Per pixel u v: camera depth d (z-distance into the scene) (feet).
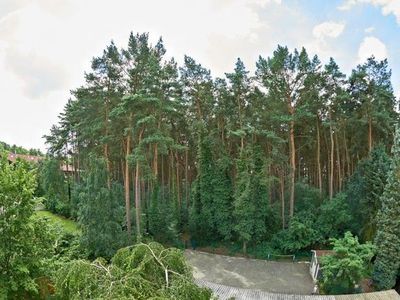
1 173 44.37
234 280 81.41
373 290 73.97
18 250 43.80
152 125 86.63
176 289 25.35
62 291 27.58
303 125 114.73
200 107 114.52
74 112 118.21
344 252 71.56
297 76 101.04
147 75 86.63
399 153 76.74
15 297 43.91
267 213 100.17
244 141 107.65
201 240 104.99
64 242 77.77
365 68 103.14
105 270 26.35
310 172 146.51
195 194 106.83
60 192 139.95
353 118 107.04
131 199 115.34
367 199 90.63
